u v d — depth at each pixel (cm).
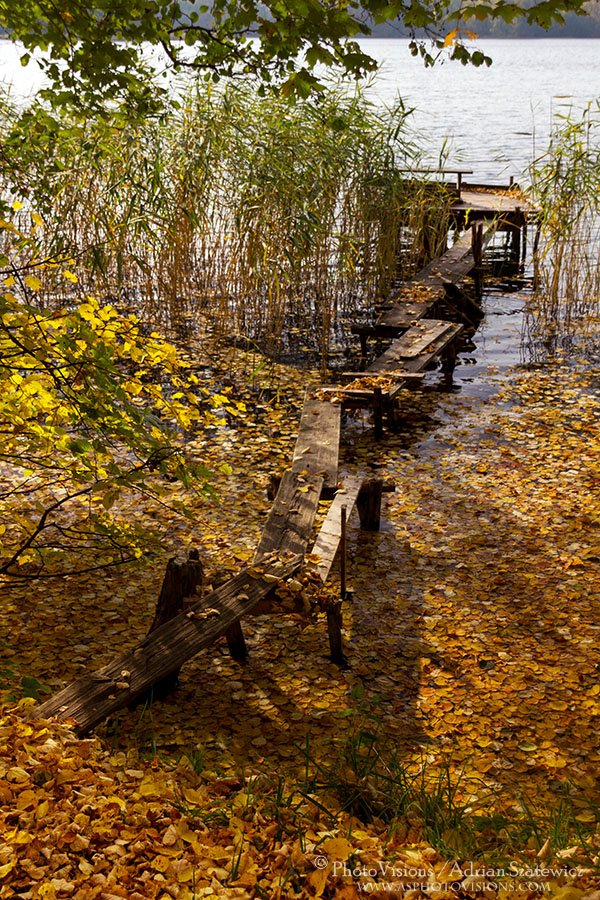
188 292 1330
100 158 1217
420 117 3725
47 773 367
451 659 566
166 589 530
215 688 535
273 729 496
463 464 867
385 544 715
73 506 761
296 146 1269
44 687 458
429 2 444
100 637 581
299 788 412
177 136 1262
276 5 481
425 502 789
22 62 586
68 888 300
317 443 783
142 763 419
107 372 412
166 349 464
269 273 1229
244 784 411
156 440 429
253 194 1230
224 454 886
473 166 2542
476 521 750
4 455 477
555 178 1370
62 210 1225
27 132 750
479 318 1400
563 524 741
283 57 525
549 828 399
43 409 445
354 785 413
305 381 1099
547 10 400
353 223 1392
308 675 549
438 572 672
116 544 524
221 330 1255
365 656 569
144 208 1212
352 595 640
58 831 328
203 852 333
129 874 315
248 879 320
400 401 1048
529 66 8238
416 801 411
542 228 1415
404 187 1528
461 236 1723
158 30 546
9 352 420
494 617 611
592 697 526
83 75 575
